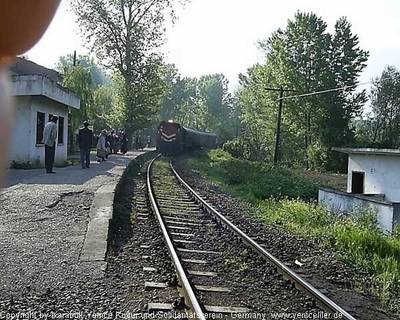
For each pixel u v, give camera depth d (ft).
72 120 108.27
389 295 22.12
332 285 23.06
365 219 40.83
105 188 42.39
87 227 27.68
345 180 115.14
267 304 18.48
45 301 16.39
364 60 175.73
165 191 53.78
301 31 173.78
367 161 58.03
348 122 171.73
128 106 142.82
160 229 30.91
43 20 2.26
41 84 59.00
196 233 31.83
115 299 17.13
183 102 342.85
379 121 209.67
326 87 171.42
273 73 183.01
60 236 25.57
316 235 35.40
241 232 30.68
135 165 86.58
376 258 28.53
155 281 19.72
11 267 19.77
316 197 74.69
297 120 173.17
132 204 42.01
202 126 327.26
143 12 136.05
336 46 175.52
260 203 56.59
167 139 134.72
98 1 134.31
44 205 33.50
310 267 26.18
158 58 142.31
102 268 20.59
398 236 36.55
